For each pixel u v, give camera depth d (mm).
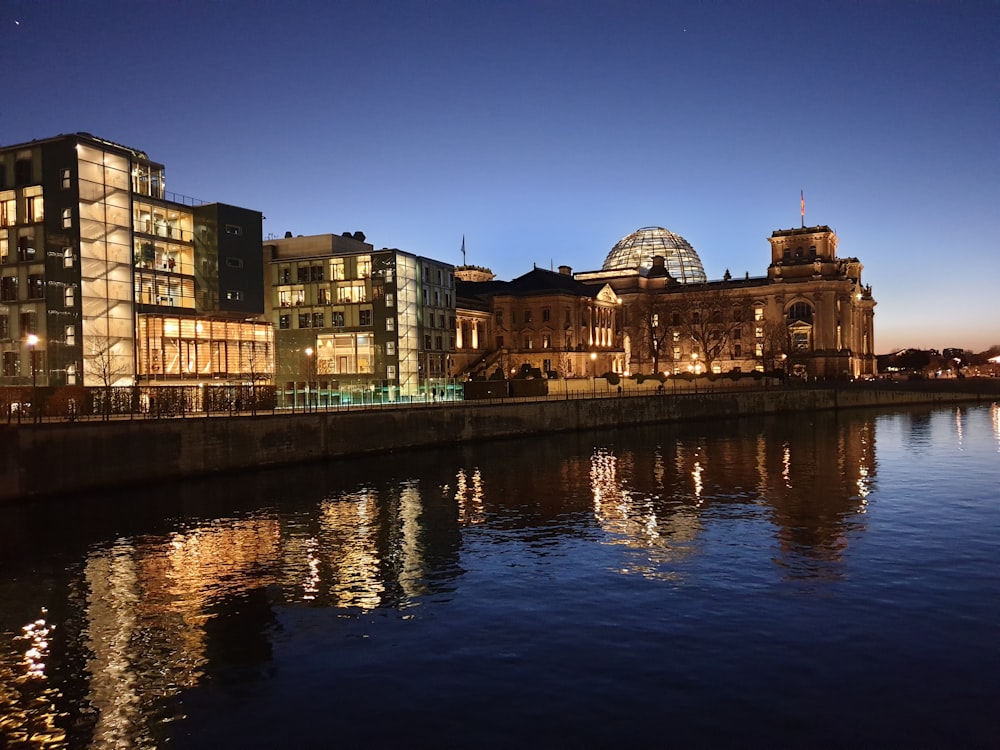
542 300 138250
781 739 15938
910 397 143250
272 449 55625
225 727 17156
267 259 98812
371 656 20938
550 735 16266
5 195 67062
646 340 175250
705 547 32594
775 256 170250
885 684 18500
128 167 69812
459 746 15922
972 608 24109
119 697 18891
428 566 30266
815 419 111125
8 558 31891
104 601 26422
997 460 61906
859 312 184500
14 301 66438
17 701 18828
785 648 20812
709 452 69000
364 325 93312
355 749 15969
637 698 17891
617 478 53031
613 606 24719
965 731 16234
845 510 40594
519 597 25953
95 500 43344
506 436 79688
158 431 48000
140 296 71312
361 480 51875
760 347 165500
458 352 122500
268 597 26609
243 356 75375
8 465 41000
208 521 38812
